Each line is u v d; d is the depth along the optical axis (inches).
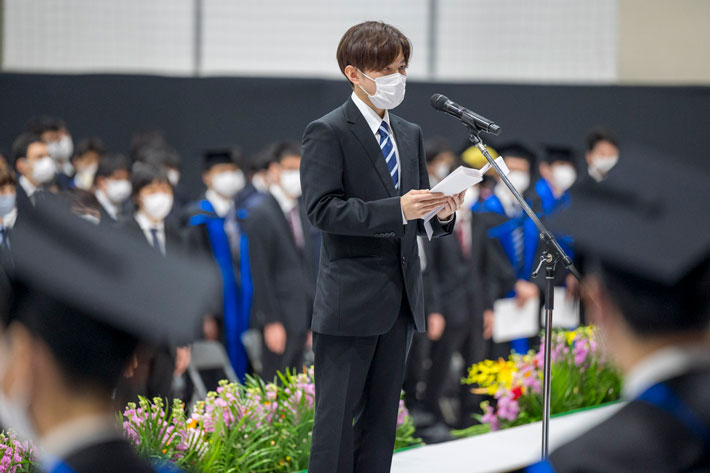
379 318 242.7
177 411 304.3
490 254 518.0
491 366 429.7
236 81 698.8
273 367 474.6
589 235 103.9
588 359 413.1
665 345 97.1
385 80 239.6
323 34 764.0
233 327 492.1
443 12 775.1
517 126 729.6
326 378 247.4
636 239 100.0
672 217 102.0
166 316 85.2
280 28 759.1
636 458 90.0
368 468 253.3
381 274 244.4
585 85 735.7
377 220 231.6
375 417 253.4
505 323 482.6
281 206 494.6
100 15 732.0
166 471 99.9
